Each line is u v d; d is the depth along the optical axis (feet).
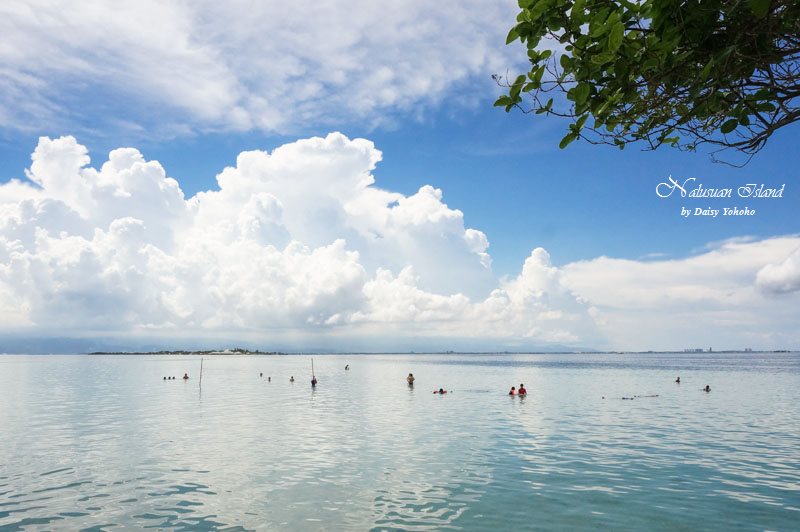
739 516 45.78
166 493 52.54
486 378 272.92
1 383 225.97
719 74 11.17
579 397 158.51
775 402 142.31
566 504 49.01
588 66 11.76
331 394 173.88
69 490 53.62
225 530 42.34
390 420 107.04
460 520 44.73
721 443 79.77
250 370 388.98
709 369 393.91
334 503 49.37
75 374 308.60
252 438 84.94
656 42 10.94
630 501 49.85
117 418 110.73
